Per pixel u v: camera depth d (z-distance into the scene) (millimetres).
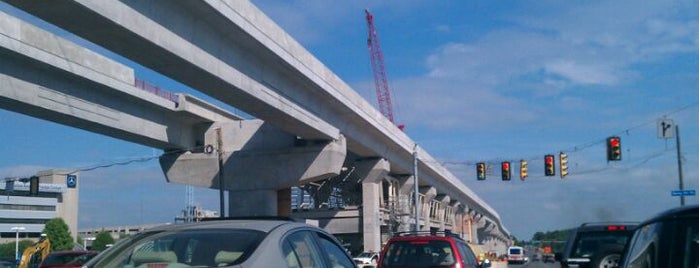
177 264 6273
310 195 65875
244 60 30844
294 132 41281
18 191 77438
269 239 6438
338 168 44250
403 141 57531
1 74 28000
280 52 32094
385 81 89812
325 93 39250
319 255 7375
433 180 75062
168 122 42281
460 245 14844
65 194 83312
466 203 100875
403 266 14172
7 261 45094
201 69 27172
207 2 25438
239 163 44875
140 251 6543
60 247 70625
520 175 41938
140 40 23719
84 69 31766
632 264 6332
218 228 6711
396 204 65000
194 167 45062
